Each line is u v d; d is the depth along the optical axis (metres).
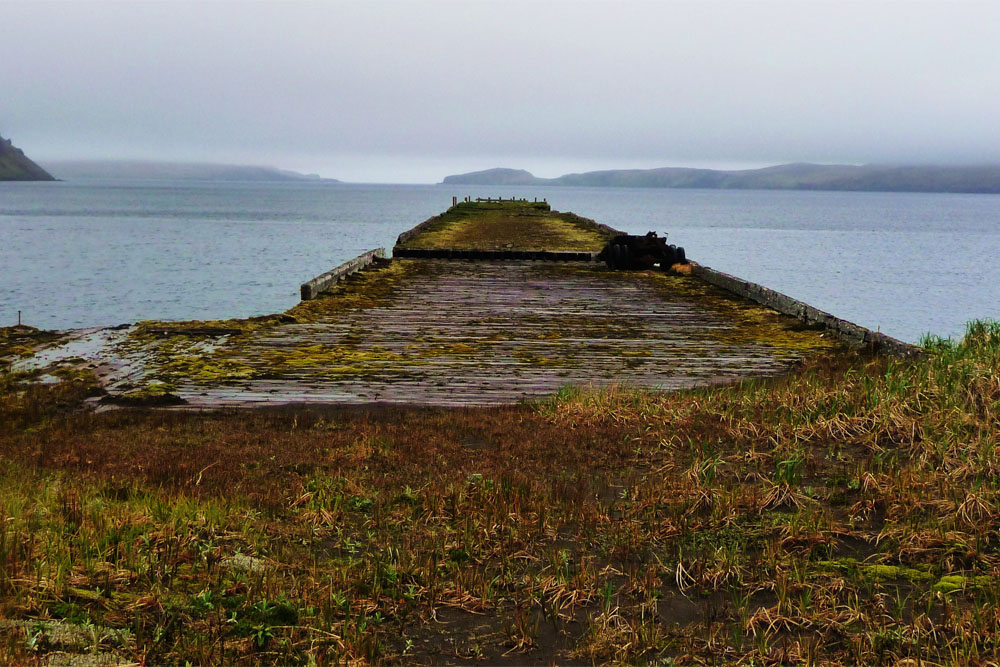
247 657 3.94
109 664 3.67
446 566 5.09
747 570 5.12
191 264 42.78
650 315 14.58
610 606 4.62
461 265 21.77
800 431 7.83
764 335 12.87
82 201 150.00
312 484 6.39
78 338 12.21
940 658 4.09
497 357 11.26
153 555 4.90
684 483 6.49
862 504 6.14
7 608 4.00
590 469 7.04
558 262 22.58
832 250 62.81
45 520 5.26
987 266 50.31
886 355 11.09
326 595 4.57
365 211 130.50
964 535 5.52
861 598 4.75
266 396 9.25
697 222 110.56
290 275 37.97
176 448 7.37
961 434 7.56
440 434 7.83
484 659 4.10
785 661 4.10
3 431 7.89
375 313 14.45
